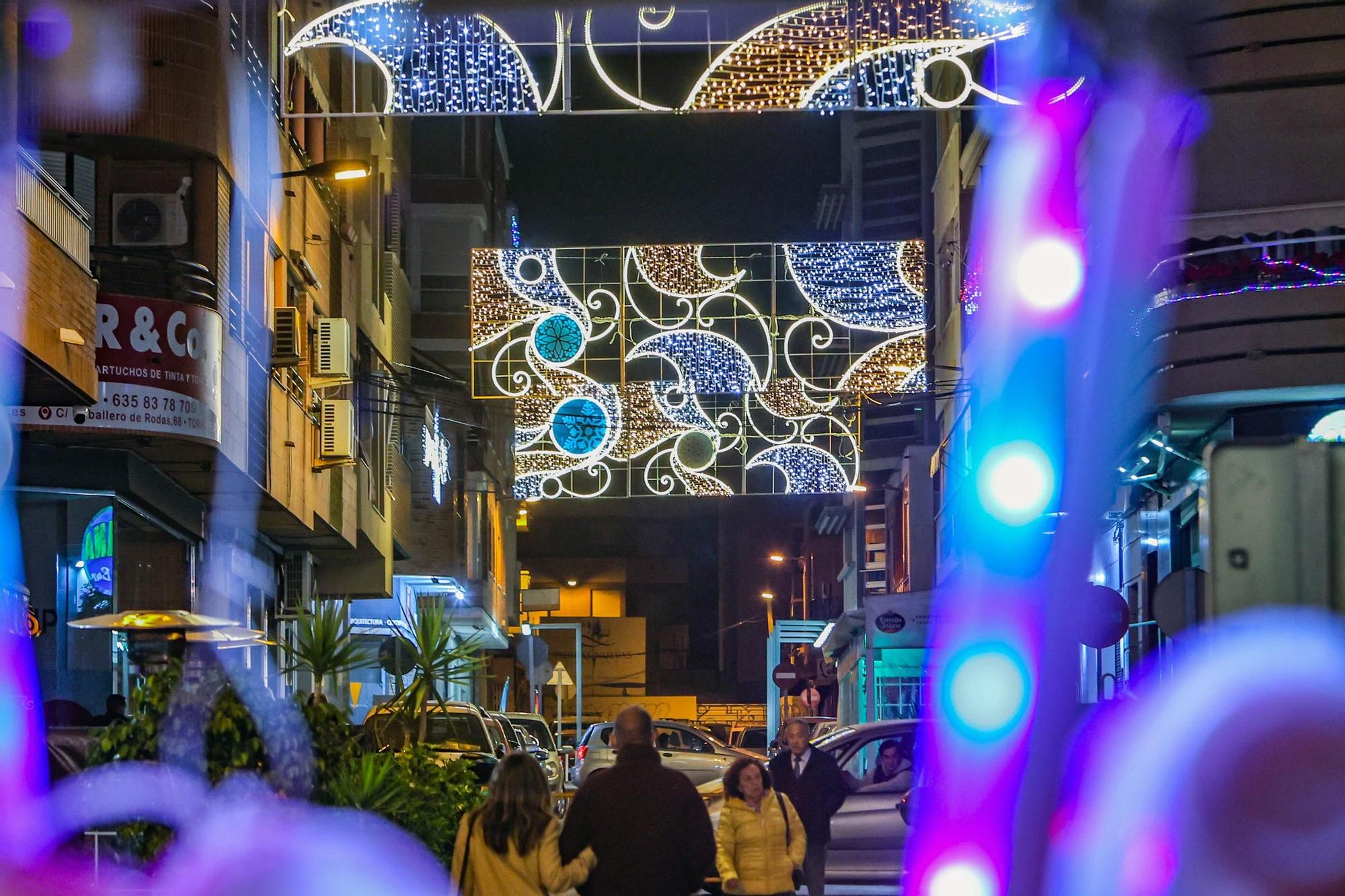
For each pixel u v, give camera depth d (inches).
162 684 450.3
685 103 885.8
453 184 2400.3
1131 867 226.4
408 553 1862.7
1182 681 205.6
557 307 1589.6
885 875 714.2
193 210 932.0
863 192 2568.9
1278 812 195.3
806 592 3565.5
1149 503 1127.0
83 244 775.1
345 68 1435.8
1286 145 886.4
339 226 1392.7
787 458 1605.6
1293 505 207.6
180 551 1079.6
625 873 369.7
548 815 366.9
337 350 1241.4
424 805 505.0
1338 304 844.6
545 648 1542.8
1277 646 199.3
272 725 452.4
